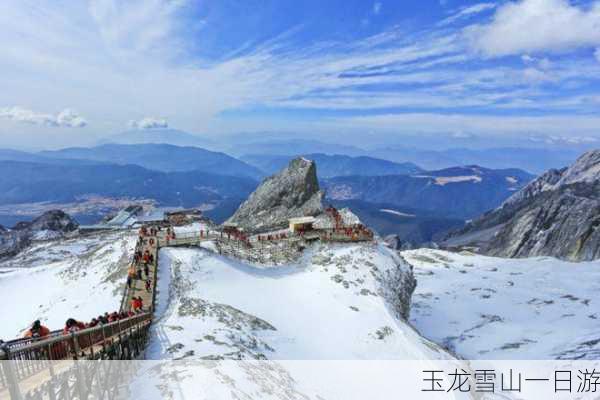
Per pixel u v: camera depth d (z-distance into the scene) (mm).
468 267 102750
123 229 104188
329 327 37938
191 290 38344
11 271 73188
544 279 85938
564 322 60125
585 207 126688
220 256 48688
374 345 35438
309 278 47562
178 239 51094
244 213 89562
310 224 60438
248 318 34062
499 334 57562
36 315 48906
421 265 105812
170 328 27547
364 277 46844
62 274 62719
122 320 22000
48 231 119750
